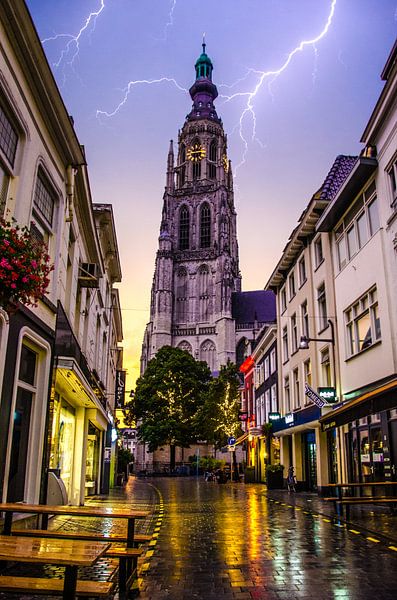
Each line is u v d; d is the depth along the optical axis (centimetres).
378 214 1716
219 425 5609
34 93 958
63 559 419
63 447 1625
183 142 10912
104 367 2756
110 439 2939
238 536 1046
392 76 1526
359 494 1792
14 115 871
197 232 9981
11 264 566
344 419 1316
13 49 845
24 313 900
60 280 1226
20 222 893
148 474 6588
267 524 1238
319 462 2166
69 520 1303
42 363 1062
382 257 1642
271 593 602
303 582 652
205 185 10281
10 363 842
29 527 969
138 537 697
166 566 758
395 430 1543
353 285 1903
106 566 752
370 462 1711
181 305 9450
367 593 597
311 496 2133
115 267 2817
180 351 6762
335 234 2144
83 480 1844
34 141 973
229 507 1738
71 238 1498
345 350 1975
